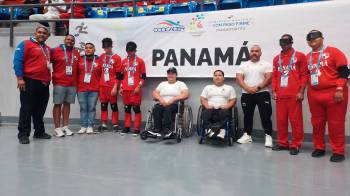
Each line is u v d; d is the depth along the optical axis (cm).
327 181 268
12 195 232
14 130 525
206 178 274
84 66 485
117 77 494
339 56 334
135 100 480
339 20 415
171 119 421
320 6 424
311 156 358
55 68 459
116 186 252
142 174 284
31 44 414
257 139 461
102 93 508
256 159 343
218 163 324
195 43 495
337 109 336
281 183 262
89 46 485
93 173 287
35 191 241
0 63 603
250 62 429
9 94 600
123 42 538
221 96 434
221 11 480
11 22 590
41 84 425
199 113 441
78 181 264
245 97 429
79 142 426
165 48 513
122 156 350
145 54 525
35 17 603
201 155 358
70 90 467
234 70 473
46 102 447
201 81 505
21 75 408
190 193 237
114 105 512
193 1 572
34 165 312
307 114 446
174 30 507
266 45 454
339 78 332
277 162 330
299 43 436
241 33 468
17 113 599
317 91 348
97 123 573
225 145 417
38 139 445
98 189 246
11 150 376
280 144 391
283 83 378
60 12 645
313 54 354
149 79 535
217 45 482
